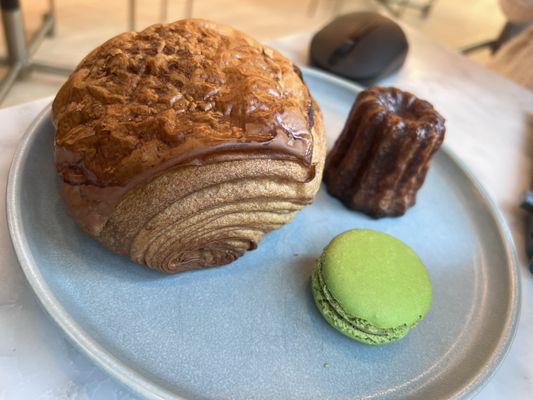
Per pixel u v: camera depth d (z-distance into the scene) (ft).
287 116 0.48
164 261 0.51
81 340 0.43
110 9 1.58
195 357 0.48
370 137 0.65
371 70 0.91
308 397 0.47
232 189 0.48
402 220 0.69
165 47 0.51
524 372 0.54
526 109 0.99
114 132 0.45
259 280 0.57
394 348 0.53
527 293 0.63
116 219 0.48
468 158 0.84
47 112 0.62
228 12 1.74
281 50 0.97
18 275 0.51
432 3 2.06
